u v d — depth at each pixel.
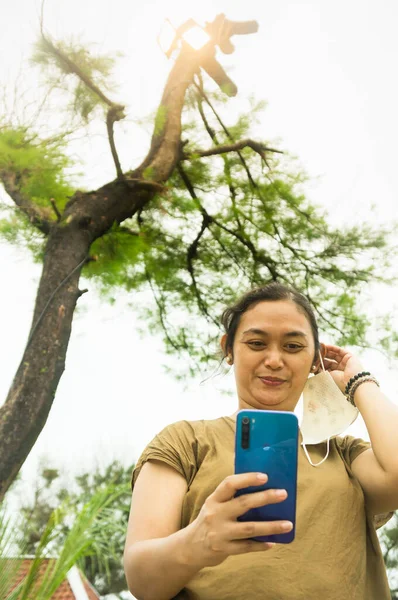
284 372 1.47
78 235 4.02
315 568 1.24
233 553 1.04
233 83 5.26
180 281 5.44
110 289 4.88
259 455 1.11
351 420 1.53
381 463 1.39
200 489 1.33
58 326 3.67
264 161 5.57
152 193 4.62
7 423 3.30
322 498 1.34
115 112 3.99
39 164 4.18
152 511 1.30
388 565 7.51
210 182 5.54
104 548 2.03
